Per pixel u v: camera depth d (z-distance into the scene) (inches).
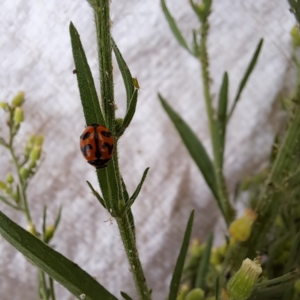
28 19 2.9
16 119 2.7
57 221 2.7
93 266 3.7
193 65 3.5
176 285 2.1
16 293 3.5
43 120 3.2
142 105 3.5
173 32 3.0
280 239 2.5
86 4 2.9
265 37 3.4
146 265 3.8
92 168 3.4
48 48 3.0
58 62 3.1
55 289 3.5
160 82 3.5
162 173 3.7
